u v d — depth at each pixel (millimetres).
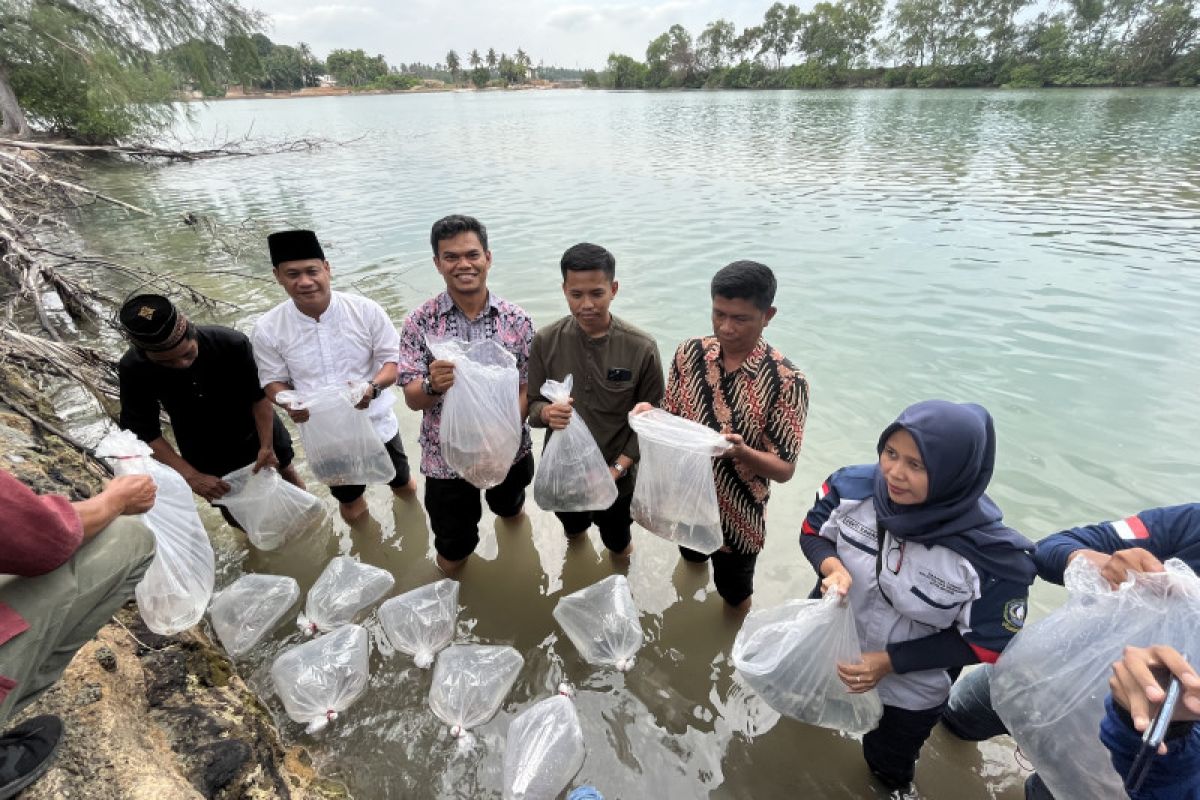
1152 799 1315
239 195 14055
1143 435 4270
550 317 6512
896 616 1911
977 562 1684
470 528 3160
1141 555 1546
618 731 2492
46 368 4469
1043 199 11234
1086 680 1512
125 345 6133
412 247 9391
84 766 1651
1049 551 1844
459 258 2596
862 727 2010
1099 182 12594
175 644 2375
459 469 2770
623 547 3271
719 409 2385
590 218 10828
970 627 1732
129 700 1999
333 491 3541
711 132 25609
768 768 2361
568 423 2594
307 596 3127
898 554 1802
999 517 1701
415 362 2840
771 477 2330
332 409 3090
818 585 2201
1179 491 3754
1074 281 7055
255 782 1885
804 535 2158
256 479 3195
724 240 9188
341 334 3271
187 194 14305
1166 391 4770
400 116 42062
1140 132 20469
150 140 19688
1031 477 3912
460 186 14453
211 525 3682
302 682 2482
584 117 36844
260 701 2453
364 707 2557
